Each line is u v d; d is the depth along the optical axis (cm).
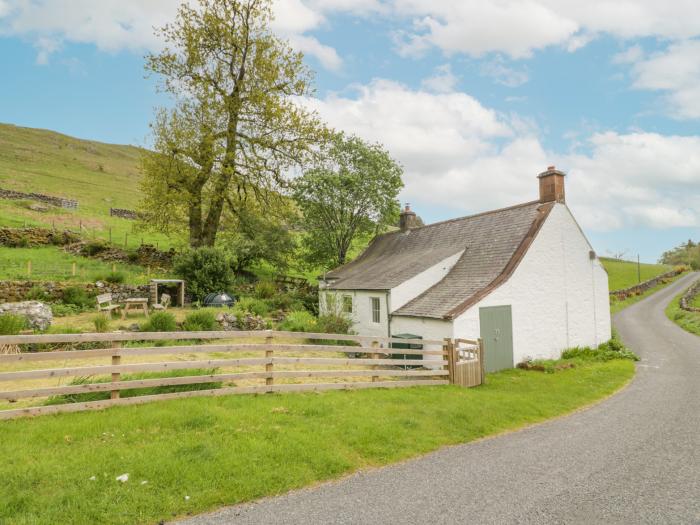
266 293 2588
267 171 2792
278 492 523
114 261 2928
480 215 2289
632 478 603
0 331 1141
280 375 913
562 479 595
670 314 3853
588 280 2081
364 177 3133
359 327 2061
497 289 1670
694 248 10931
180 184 2639
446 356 1213
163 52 2580
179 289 2170
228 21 2656
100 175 8388
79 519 429
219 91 2653
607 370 1612
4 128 10394
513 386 1298
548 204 1936
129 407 722
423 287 1905
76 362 1073
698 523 474
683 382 1418
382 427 741
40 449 554
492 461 661
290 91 2777
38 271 2297
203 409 725
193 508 471
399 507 495
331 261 3362
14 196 4603
